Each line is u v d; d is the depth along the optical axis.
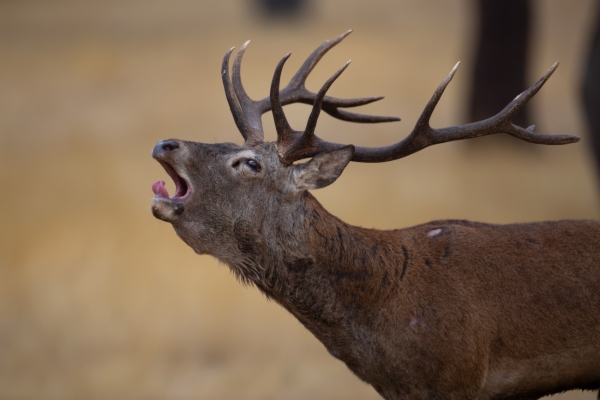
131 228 41.31
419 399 20.08
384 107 69.31
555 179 49.97
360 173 50.31
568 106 70.06
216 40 103.00
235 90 23.20
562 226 20.83
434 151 56.88
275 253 20.50
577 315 19.67
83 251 38.97
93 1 159.75
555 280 19.86
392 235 21.09
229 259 20.95
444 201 44.91
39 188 47.53
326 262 20.17
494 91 57.09
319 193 45.97
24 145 59.28
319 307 20.31
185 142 20.78
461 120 59.91
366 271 20.02
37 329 33.88
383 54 89.00
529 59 57.09
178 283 36.50
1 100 75.88
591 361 19.88
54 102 74.31
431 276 20.05
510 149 55.72
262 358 32.12
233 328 33.81
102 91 78.12
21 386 31.08
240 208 20.55
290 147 20.47
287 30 111.88
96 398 30.31
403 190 46.56
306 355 32.12
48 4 153.00
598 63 34.56
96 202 44.84
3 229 41.31
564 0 132.88
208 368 31.61
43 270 37.75
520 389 20.17
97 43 101.38
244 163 20.56
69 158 54.25
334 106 23.20
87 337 33.53
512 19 56.03
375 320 19.89
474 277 19.97
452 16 125.50
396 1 149.25
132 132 62.06
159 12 139.88
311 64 23.83
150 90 77.00
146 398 30.52
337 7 142.38
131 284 36.66
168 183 47.97
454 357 19.44
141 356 32.41
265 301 35.38
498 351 19.73
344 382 30.53
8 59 94.19
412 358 19.66
